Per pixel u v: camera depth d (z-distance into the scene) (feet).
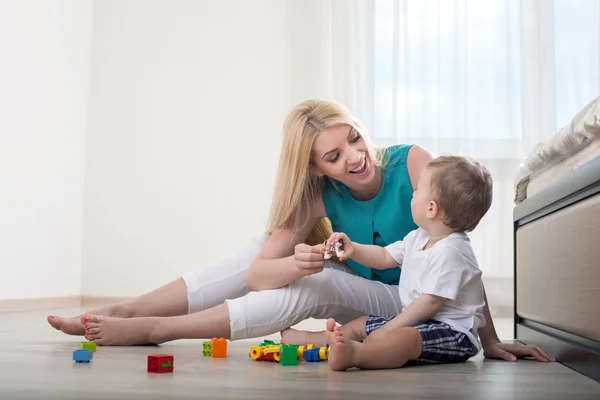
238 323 4.83
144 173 13.20
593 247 3.64
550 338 4.72
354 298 5.16
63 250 12.49
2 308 10.46
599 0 11.88
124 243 13.17
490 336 4.80
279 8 13.09
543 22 11.94
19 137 10.96
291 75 12.53
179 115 13.17
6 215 10.61
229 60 13.15
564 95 11.93
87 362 4.18
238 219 12.99
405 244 4.88
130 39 13.35
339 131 5.05
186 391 3.14
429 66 12.10
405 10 12.15
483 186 4.57
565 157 5.00
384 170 5.39
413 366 4.22
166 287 5.64
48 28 11.82
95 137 13.29
